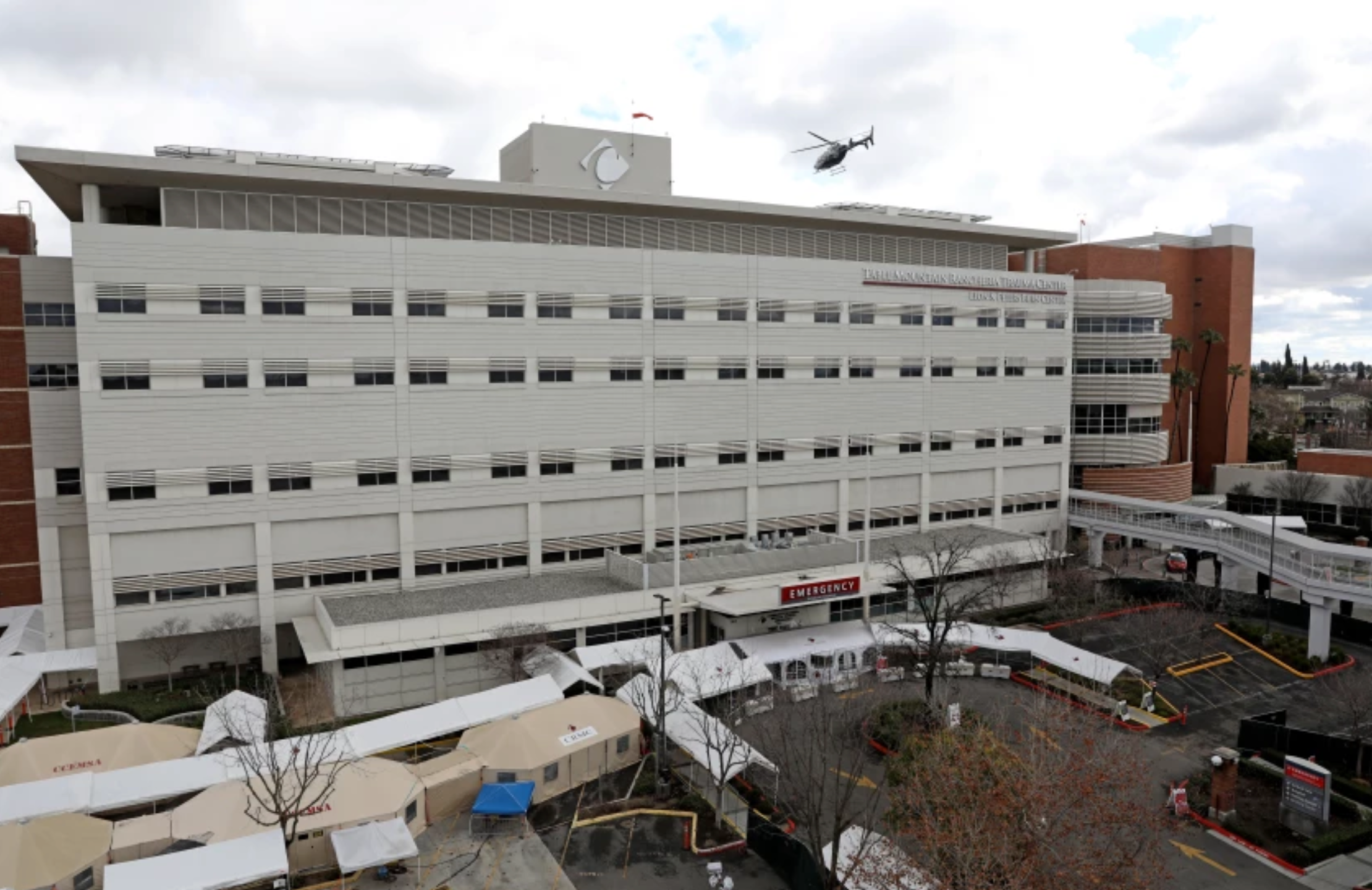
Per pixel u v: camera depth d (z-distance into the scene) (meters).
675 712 42.97
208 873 29.88
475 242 56.72
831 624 58.69
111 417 49.41
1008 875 25.41
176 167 50.47
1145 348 88.19
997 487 79.12
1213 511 71.50
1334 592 55.34
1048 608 68.06
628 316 61.62
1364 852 34.78
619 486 62.19
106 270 48.91
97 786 35.50
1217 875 33.22
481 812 35.88
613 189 67.94
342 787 35.34
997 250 81.00
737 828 36.66
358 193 55.59
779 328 67.19
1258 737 43.00
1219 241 107.06
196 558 51.88
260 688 50.28
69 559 56.72
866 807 37.38
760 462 67.25
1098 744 33.50
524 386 58.66
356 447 54.72
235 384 51.84
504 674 50.38
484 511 58.44
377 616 50.22
